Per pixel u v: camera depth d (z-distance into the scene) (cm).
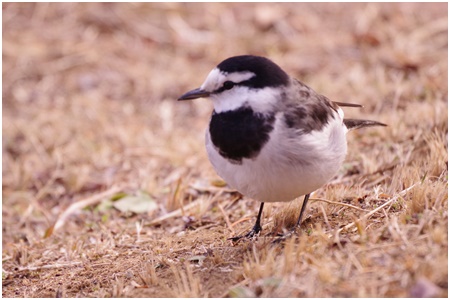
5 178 1393
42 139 1518
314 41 1839
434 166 995
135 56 1834
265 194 834
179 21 1962
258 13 1953
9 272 1013
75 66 1795
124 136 1487
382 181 1066
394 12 1914
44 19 1959
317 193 1042
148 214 1194
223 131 812
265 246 854
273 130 794
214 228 1047
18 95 1695
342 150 867
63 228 1190
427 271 702
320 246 800
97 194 1296
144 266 899
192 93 832
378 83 1523
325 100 881
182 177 1287
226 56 1811
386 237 795
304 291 724
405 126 1250
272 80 810
